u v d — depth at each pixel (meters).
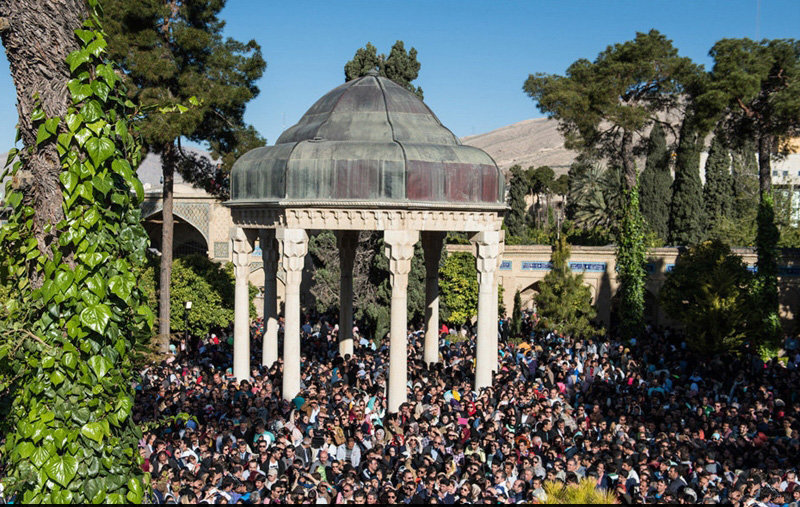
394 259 19.88
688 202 50.28
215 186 34.47
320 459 14.87
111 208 9.66
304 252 20.39
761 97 38.59
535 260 40.88
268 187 20.81
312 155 20.06
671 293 32.06
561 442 16.03
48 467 9.06
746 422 18.36
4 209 10.48
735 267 31.67
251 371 25.20
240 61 32.41
